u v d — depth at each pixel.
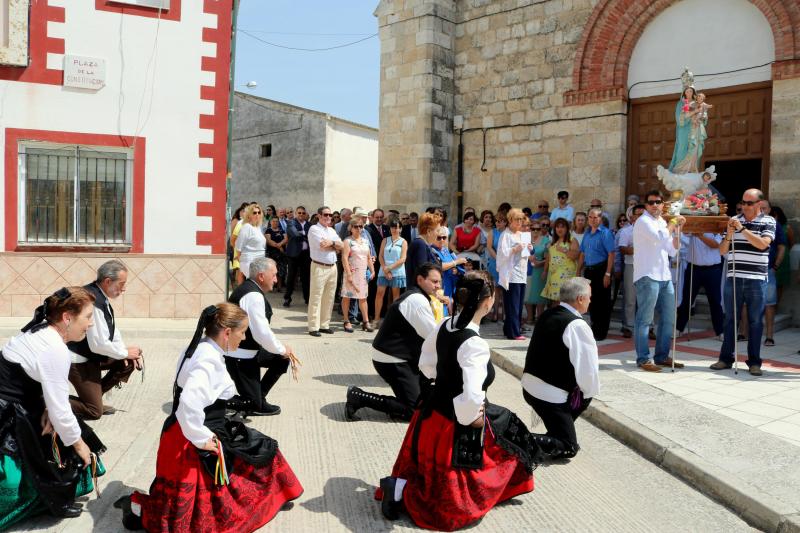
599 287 9.95
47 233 10.25
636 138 13.60
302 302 14.80
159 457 3.90
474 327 4.14
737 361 8.49
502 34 15.25
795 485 4.56
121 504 4.10
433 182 15.63
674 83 13.05
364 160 25.77
